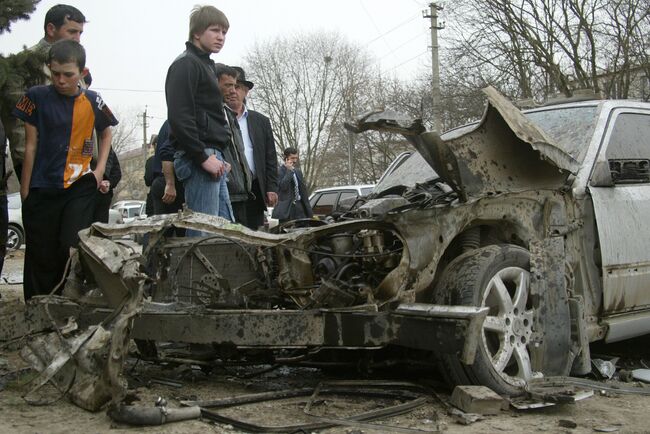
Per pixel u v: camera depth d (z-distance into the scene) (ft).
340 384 12.96
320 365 13.76
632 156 17.04
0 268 17.13
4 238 16.97
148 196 28.04
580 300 13.98
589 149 16.10
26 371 13.93
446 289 12.93
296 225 14.53
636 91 74.54
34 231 16.60
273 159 22.06
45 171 16.26
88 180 16.70
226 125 17.80
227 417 10.73
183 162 17.02
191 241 14.82
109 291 12.25
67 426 10.53
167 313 12.94
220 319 12.42
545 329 13.39
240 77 21.02
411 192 15.14
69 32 18.83
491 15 75.25
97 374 11.27
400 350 13.75
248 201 21.40
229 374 15.03
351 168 133.28
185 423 10.75
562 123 17.40
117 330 10.57
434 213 12.80
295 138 160.15
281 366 15.01
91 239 12.28
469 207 13.34
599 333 15.28
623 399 13.16
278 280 12.95
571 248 14.88
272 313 12.11
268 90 160.15
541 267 13.50
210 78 17.03
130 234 13.17
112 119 17.35
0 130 16.52
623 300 15.72
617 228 15.64
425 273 12.55
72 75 16.20
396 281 12.26
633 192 16.43
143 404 11.85
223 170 16.99
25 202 16.57
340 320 11.93
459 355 11.08
